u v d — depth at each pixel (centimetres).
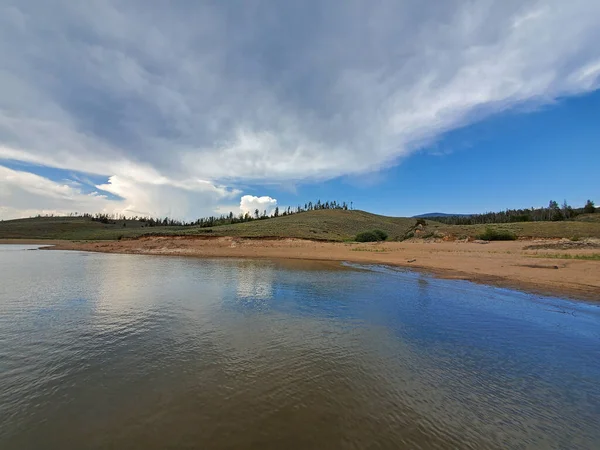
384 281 1852
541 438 485
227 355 771
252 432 480
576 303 1289
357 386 628
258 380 646
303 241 4912
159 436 470
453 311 1184
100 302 1294
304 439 467
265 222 8656
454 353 800
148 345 830
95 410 537
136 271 2292
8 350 796
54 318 1069
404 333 945
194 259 3291
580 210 11012
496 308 1227
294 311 1179
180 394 589
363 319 1084
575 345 857
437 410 553
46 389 606
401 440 471
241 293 1489
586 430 506
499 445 467
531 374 693
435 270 2300
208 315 1113
